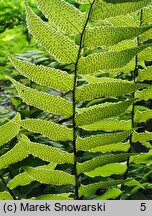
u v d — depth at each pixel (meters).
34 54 1.07
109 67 0.53
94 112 0.55
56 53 0.52
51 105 0.55
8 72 1.15
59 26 0.51
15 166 0.73
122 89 0.54
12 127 0.58
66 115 0.55
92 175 0.66
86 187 0.59
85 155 0.79
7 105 1.27
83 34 0.51
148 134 0.65
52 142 0.81
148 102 1.02
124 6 0.50
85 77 0.65
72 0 1.62
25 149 0.58
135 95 0.64
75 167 0.58
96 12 0.50
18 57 1.03
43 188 0.78
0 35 1.31
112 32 0.51
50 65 1.02
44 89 1.07
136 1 0.49
